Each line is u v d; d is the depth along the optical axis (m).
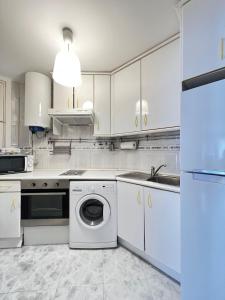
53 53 1.99
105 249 2.01
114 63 2.24
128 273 1.62
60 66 1.42
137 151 2.52
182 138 1.23
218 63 1.09
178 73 1.69
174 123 1.73
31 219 2.07
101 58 2.12
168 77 1.78
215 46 1.10
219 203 1.06
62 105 2.43
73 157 2.74
